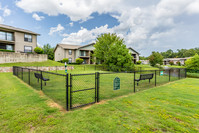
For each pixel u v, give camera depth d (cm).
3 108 304
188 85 661
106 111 296
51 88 536
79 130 212
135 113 287
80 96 426
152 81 813
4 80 738
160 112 295
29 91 478
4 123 231
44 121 242
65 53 2761
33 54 1806
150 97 424
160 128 224
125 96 437
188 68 1912
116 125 231
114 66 1766
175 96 438
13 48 1952
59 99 387
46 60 2027
